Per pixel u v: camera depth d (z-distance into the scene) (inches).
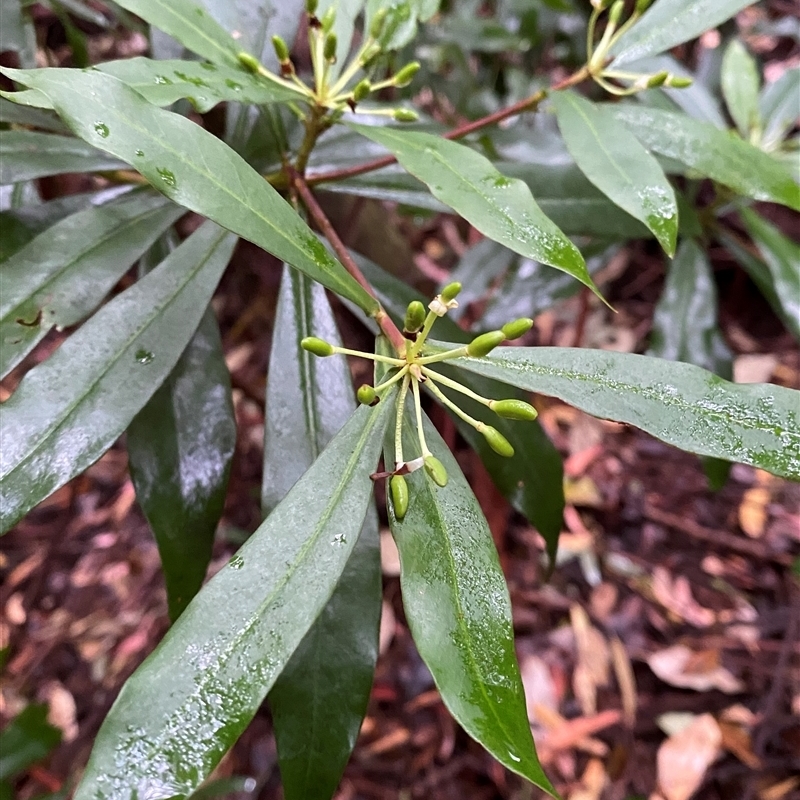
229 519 30.4
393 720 26.2
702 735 25.0
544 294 19.2
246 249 31.4
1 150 11.3
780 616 28.3
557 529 14.3
